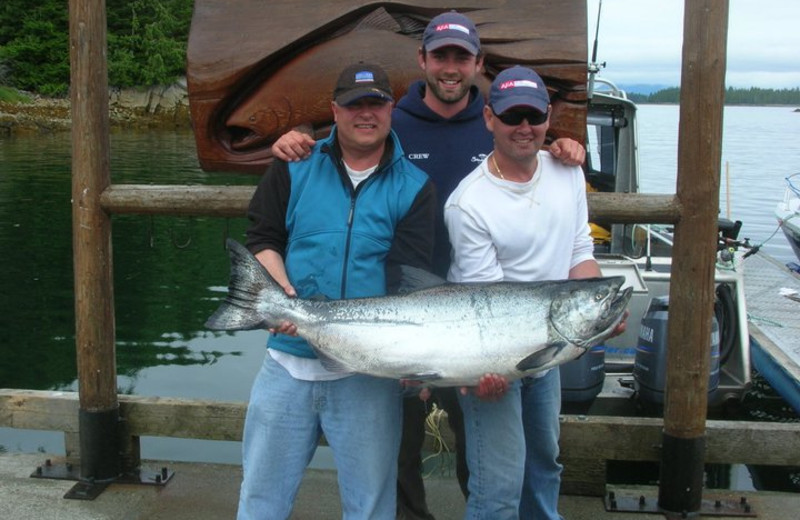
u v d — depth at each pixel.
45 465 4.14
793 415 6.57
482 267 2.88
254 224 2.91
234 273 2.74
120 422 4.04
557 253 2.90
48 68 41.03
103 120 3.72
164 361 7.73
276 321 2.71
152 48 39.38
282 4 3.63
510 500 2.93
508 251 2.87
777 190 22.56
